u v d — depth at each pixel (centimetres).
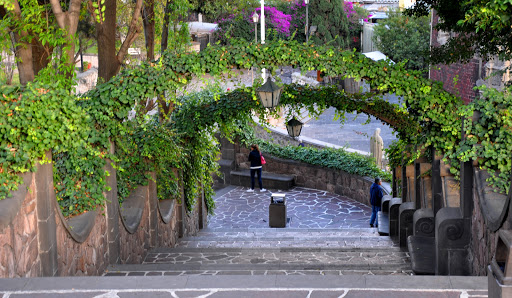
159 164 1155
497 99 754
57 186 808
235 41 946
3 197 588
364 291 509
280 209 1845
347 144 2394
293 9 4547
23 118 644
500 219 576
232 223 1970
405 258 1080
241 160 2492
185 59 919
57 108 683
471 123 761
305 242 1331
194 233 1648
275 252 1145
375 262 1045
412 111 1009
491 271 373
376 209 1772
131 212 1064
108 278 544
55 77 888
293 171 2419
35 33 956
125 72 901
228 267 906
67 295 512
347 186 2236
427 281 526
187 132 1386
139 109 972
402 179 1420
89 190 827
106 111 883
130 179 1134
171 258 1093
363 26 4788
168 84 912
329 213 2053
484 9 727
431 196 1098
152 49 1484
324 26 4550
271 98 1062
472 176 768
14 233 593
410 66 4081
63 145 710
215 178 2516
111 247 898
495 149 732
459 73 1956
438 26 1102
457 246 783
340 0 4584
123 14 1625
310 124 3238
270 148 2467
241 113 1389
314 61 942
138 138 1142
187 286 524
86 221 791
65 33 897
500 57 963
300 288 516
